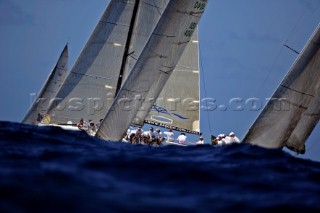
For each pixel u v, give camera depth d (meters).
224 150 80.62
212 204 47.25
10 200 42.78
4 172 50.72
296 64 112.44
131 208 43.78
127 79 118.81
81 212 42.00
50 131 90.06
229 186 54.78
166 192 50.03
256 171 63.81
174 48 120.19
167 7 118.19
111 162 60.06
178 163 62.81
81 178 51.12
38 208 41.88
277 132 113.19
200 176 57.53
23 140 77.25
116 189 48.94
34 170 52.56
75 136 89.94
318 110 114.81
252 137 113.56
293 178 61.25
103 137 119.25
